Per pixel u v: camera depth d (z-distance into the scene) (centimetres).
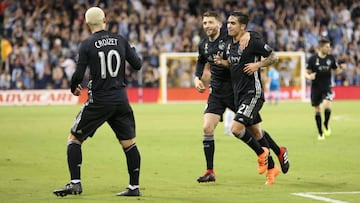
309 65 4381
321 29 9788
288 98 9225
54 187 2498
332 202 2183
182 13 9619
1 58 8625
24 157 3391
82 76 2238
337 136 4516
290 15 9831
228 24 2533
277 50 9550
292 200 2230
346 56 9450
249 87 2531
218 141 4156
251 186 2536
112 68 2242
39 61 8669
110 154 3519
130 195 2302
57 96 8631
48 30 9000
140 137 4459
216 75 2652
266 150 2583
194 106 8162
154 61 9169
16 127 5231
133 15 9406
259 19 9706
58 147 3847
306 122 5678
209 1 9831
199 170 2969
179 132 4816
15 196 2302
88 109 2247
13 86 8625
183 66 9069
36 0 9288
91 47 2231
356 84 9400
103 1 9500
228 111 4566
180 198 2272
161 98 9038
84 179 2708
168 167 3061
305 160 3300
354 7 10062
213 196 2314
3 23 9169
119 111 2266
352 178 2733
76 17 9275
